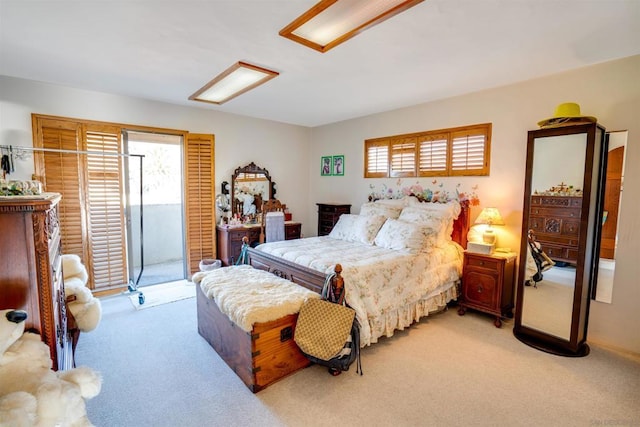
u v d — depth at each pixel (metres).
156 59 2.67
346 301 2.48
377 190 4.71
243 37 2.23
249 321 2.07
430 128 4.01
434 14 1.91
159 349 2.70
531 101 3.15
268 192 5.28
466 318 3.36
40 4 1.82
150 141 4.21
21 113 3.26
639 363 2.49
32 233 1.38
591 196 2.49
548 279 2.74
